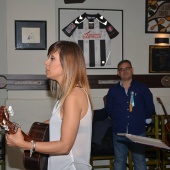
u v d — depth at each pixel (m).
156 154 3.91
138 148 3.32
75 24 4.16
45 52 4.01
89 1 4.20
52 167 1.56
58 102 1.57
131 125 3.31
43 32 3.98
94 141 3.68
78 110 1.47
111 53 4.27
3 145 3.94
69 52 1.54
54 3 3.98
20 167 3.98
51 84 1.75
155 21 4.36
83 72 1.57
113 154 3.72
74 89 1.51
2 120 1.44
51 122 1.55
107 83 4.27
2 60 4.09
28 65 3.99
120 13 4.27
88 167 1.58
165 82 4.38
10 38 3.93
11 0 3.90
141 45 4.36
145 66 4.38
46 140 1.75
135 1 4.32
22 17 3.93
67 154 1.50
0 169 4.03
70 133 1.44
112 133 3.61
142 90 3.35
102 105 4.20
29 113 3.97
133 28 4.34
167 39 4.36
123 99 3.34
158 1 4.35
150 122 3.54
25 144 1.43
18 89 3.99
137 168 3.34
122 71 3.36
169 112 4.38
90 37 4.20
